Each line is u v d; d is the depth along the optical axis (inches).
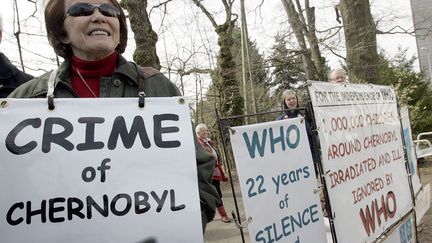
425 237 192.4
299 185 109.3
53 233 54.0
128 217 56.4
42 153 56.9
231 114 540.7
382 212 146.2
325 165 117.2
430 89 715.4
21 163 55.9
